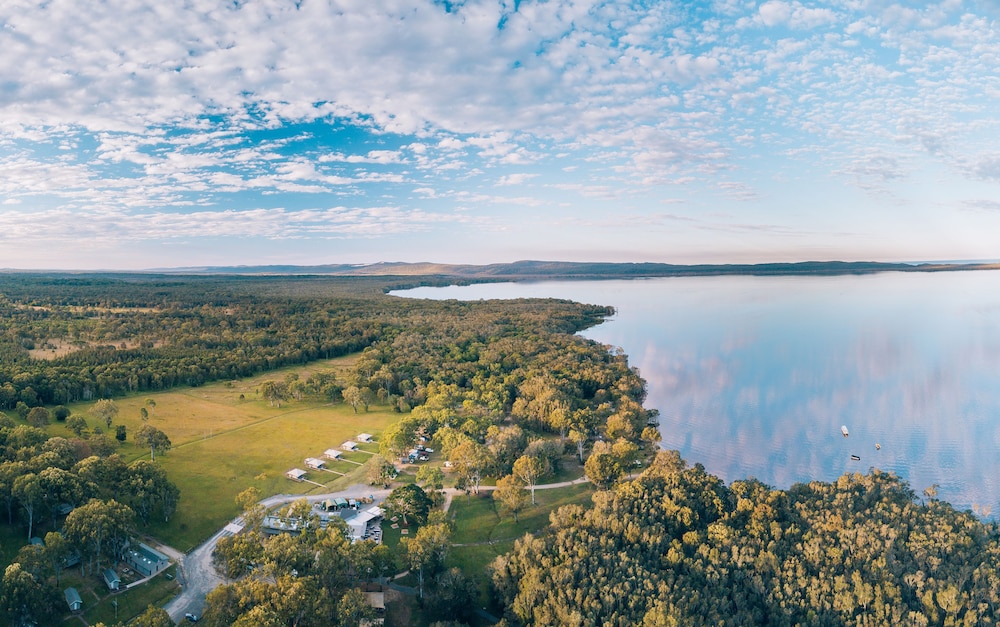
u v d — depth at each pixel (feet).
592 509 467.11
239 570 388.37
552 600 352.28
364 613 350.84
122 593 392.06
